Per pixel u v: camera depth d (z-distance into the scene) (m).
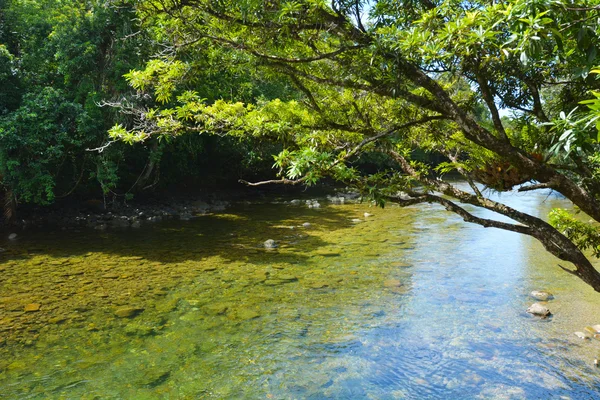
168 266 11.85
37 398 5.69
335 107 5.68
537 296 9.49
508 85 4.99
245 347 7.21
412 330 7.91
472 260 12.56
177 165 24.17
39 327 7.81
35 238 15.38
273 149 21.52
